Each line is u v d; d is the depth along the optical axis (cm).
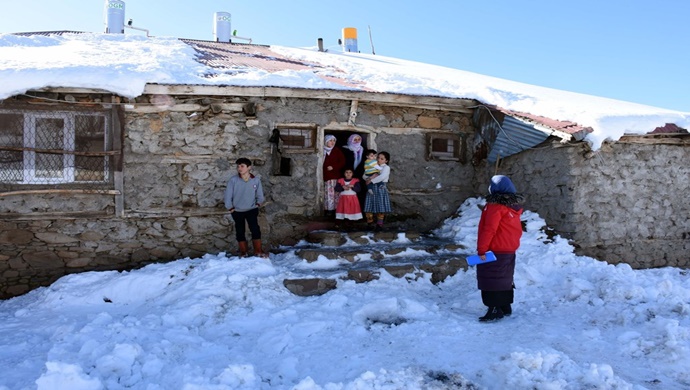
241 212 708
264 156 791
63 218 690
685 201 829
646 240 800
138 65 765
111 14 1397
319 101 827
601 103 1027
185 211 746
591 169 766
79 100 695
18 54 817
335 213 862
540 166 810
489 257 518
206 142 758
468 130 933
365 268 661
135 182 724
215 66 902
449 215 922
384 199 824
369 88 834
